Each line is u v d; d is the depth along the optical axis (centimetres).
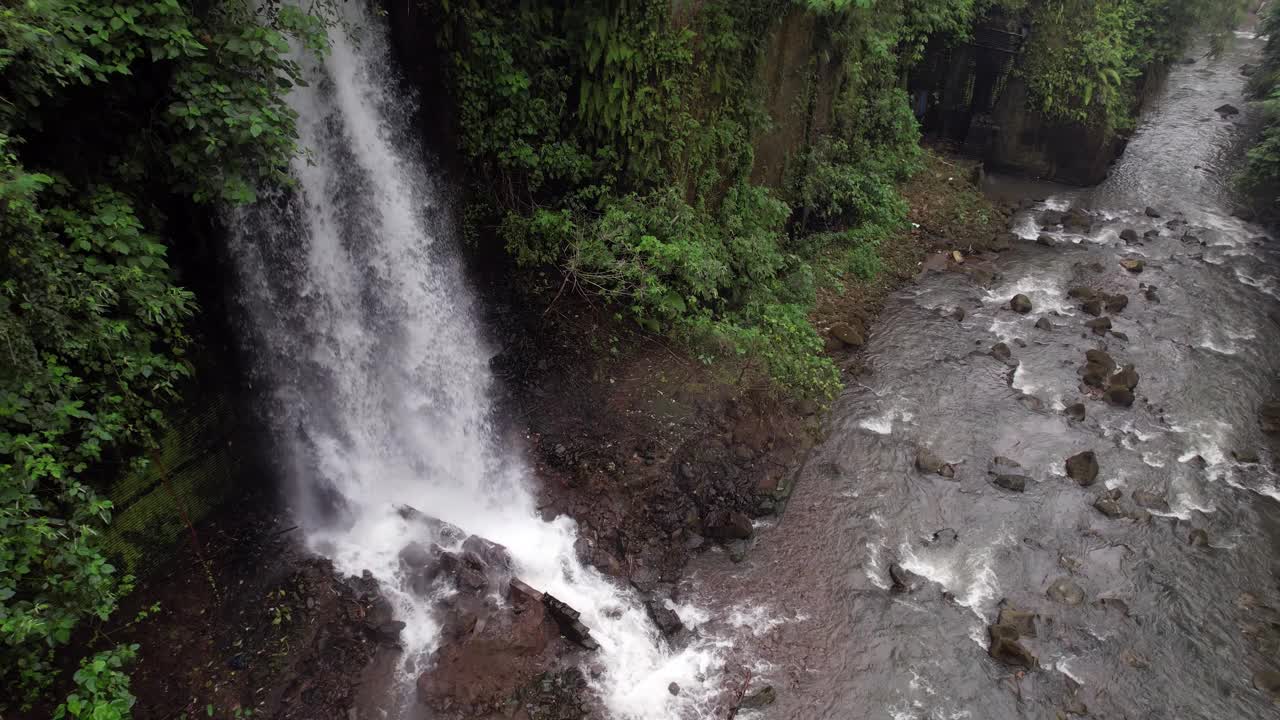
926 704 997
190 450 973
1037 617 1112
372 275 1173
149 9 750
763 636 1066
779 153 1752
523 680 961
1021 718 989
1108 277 1958
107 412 822
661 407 1312
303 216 1047
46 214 759
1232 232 2191
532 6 1230
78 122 794
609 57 1252
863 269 1848
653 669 1011
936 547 1216
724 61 1445
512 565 1074
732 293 1524
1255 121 2822
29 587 707
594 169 1386
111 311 813
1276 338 1753
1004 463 1362
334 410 1138
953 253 2009
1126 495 1330
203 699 868
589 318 1394
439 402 1244
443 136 1264
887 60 2102
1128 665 1059
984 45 2394
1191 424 1500
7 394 702
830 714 979
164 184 884
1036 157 2486
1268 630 1112
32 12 664
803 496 1282
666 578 1130
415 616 1001
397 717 903
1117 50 2297
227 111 802
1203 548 1238
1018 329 1747
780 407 1391
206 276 952
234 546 1013
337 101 1062
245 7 830
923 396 1522
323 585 997
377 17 1093
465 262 1339
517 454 1227
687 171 1453
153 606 902
